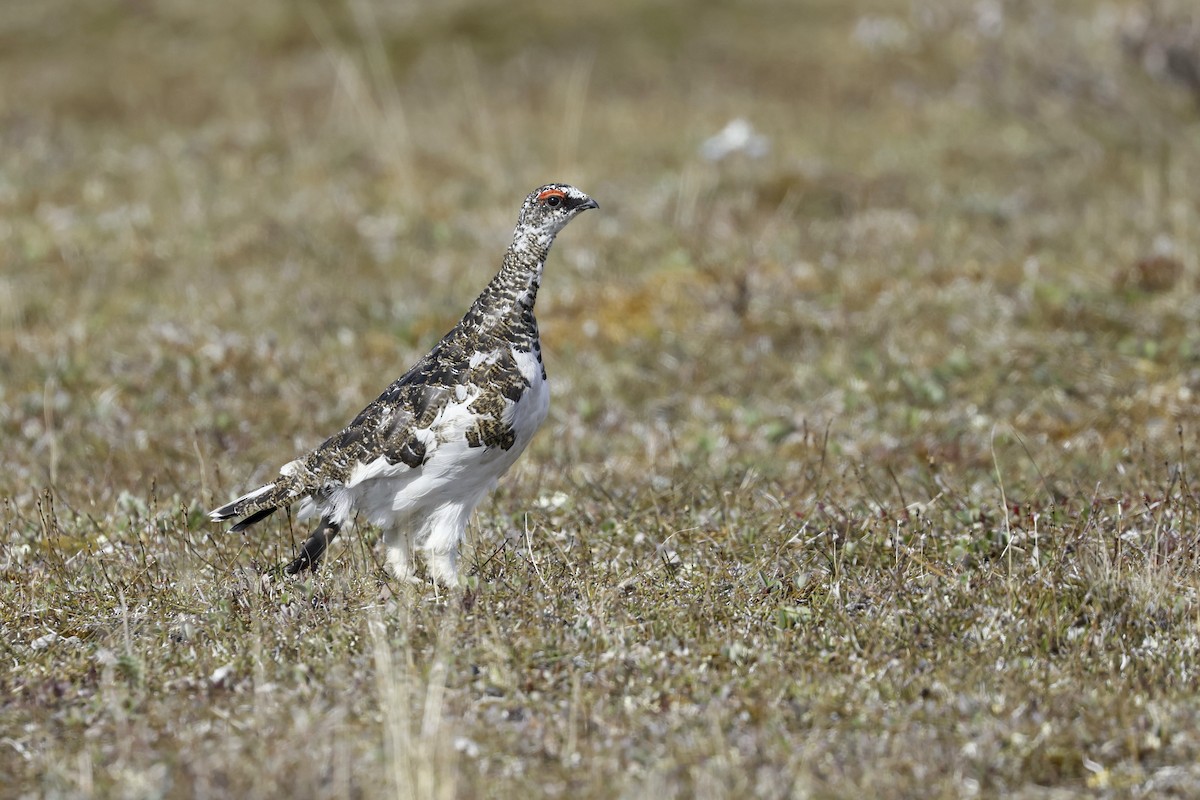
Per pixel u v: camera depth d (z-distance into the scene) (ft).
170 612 41.50
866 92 135.13
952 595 41.04
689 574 43.19
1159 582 40.11
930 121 123.34
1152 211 90.02
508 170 109.81
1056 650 38.34
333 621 39.88
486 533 48.06
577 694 34.45
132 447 60.34
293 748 32.17
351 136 119.96
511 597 41.14
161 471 57.31
